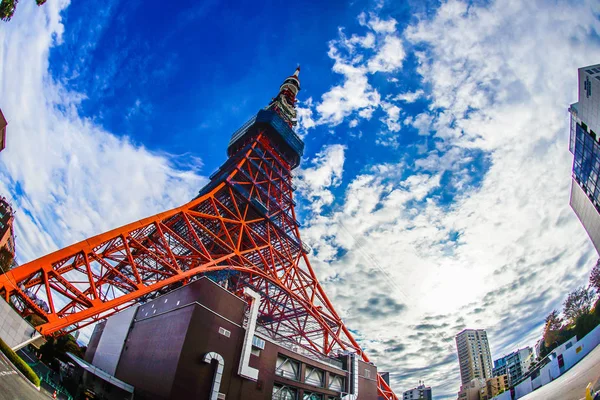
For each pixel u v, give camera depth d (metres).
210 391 38.00
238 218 69.25
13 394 24.78
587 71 88.50
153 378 38.69
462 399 182.12
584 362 69.62
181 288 44.88
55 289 39.94
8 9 29.25
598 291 96.69
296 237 81.25
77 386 49.72
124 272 61.53
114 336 53.38
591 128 90.56
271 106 110.06
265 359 46.19
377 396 64.38
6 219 77.56
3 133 51.56
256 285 71.44
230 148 97.19
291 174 94.31
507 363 179.50
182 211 58.25
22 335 33.97
